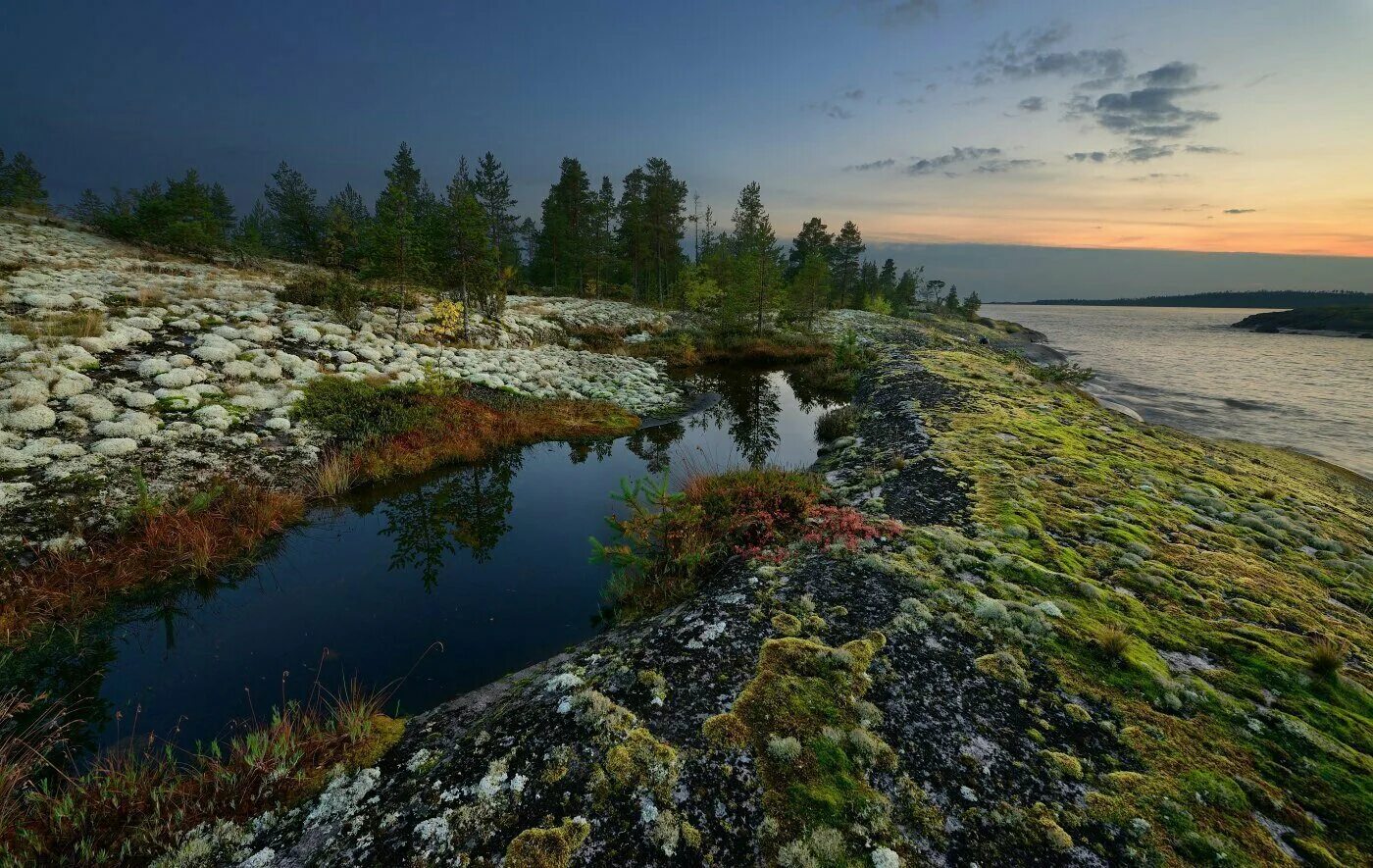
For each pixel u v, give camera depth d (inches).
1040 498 344.5
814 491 374.3
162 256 1275.8
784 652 198.7
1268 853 127.5
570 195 2261.3
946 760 154.2
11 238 983.0
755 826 134.8
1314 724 169.3
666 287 2576.3
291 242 2092.8
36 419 361.1
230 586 297.1
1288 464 583.8
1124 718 170.4
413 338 813.2
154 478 353.7
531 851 128.9
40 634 237.8
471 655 248.8
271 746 167.5
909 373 871.1
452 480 475.8
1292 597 246.8
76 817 139.3
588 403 722.8
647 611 273.0
